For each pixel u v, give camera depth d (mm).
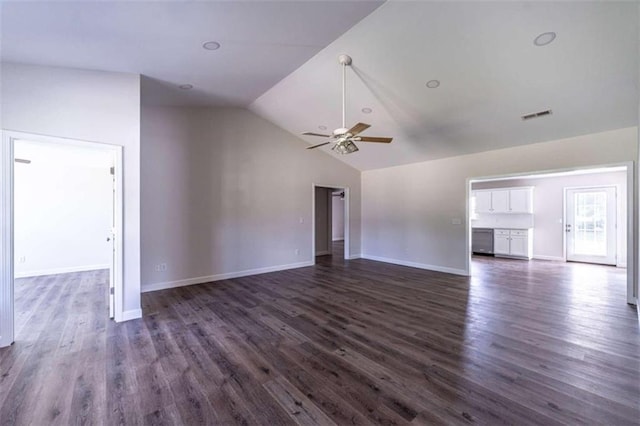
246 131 5648
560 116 3922
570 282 5090
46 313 3605
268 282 5141
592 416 1767
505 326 3154
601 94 3387
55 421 1765
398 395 1998
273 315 3537
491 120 4316
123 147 3352
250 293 4477
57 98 2992
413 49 3217
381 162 6906
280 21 2549
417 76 3654
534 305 3854
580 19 2543
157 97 4316
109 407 1890
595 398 1934
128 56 2953
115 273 3391
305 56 3271
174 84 3838
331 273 5867
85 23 2307
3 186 2723
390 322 3303
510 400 1928
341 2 2375
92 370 2322
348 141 3447
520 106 3865
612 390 2018
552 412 1808
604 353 2533
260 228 5855
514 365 2361
